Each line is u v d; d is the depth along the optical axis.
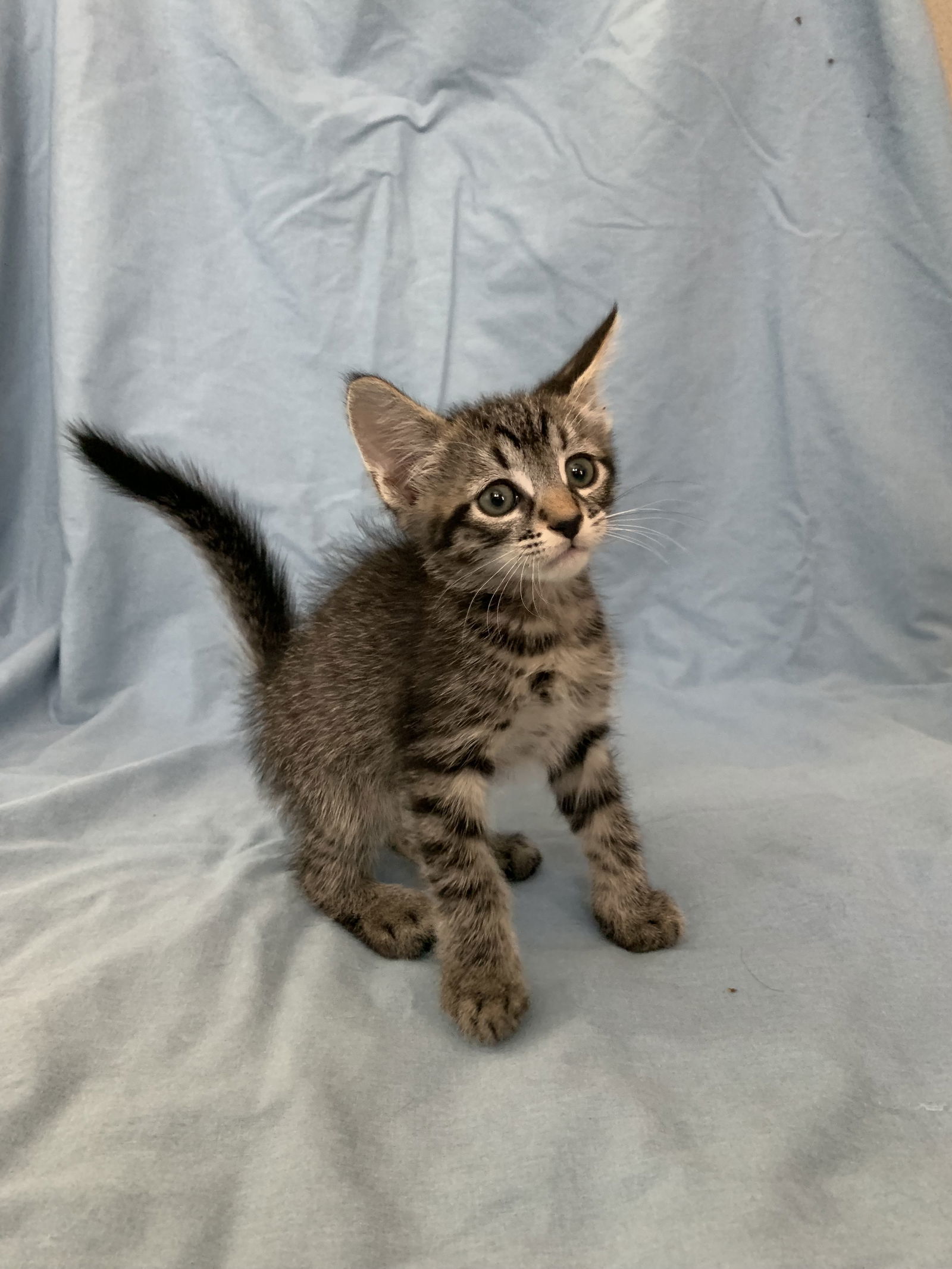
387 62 0.42
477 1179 0.21
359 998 0.27
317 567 0.43
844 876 0.31
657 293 0.43
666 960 0.28
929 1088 0.23
